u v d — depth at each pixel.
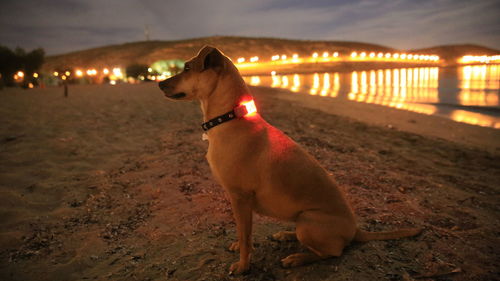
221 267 2.62
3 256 2.82
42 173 4.77
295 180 2.43
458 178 4.90
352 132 8.25
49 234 3.20
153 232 3.22
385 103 15.90
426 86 27.72
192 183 4.43
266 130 2.51
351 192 4.07
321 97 19.09
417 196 4.06
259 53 158.12
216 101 2.44
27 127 7.71
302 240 2.53
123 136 7.13
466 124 10.05
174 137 7.00
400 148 6.75
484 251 2.78
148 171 4.93
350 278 2.38
